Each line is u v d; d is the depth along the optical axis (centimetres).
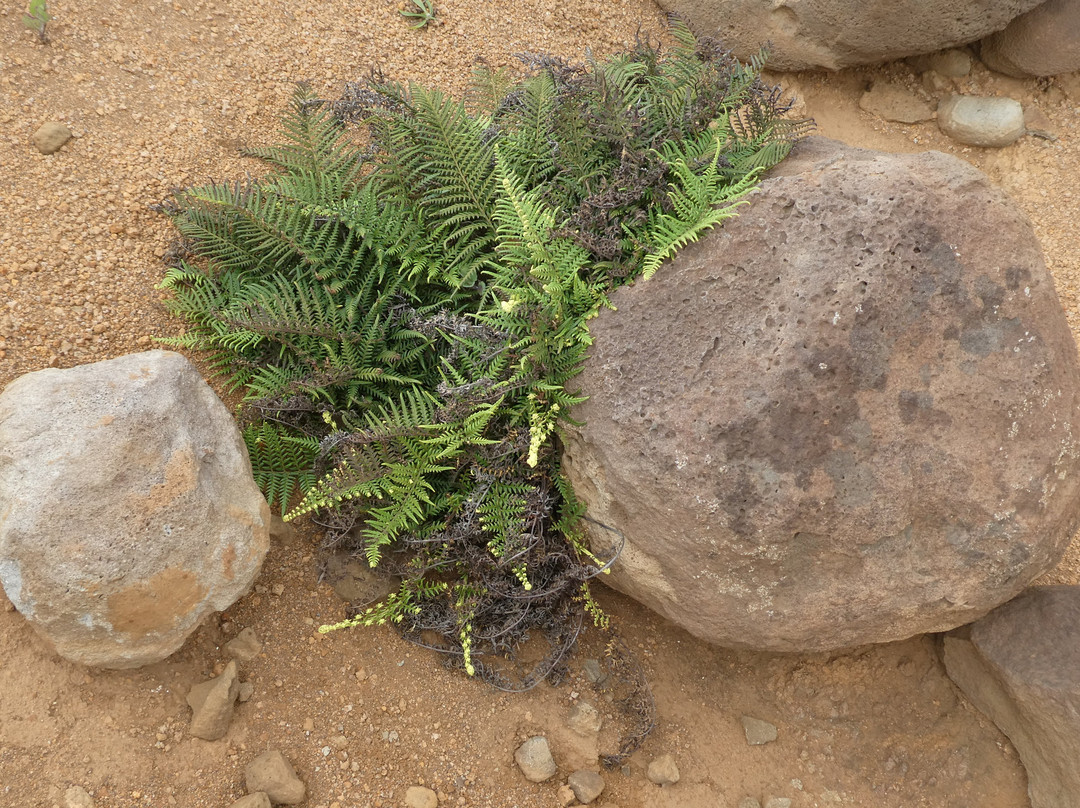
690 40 205
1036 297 171
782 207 173
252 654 177
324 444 174
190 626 167
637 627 192
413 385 185
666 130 188
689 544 169
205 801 168
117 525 161
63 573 159
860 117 257
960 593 170
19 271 179
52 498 159
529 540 174
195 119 198
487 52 228
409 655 183
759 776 186
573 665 187
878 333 169
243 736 173
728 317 172
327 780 174
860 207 171
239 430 177
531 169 190
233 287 186
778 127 192
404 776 176
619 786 183
